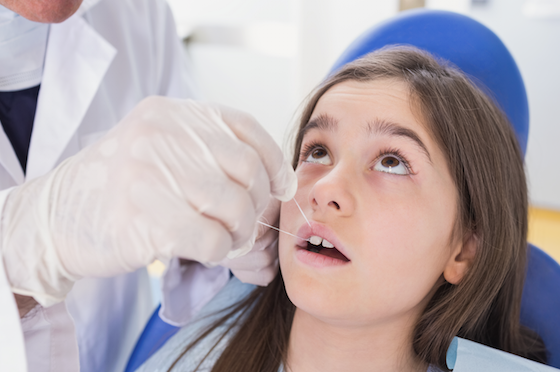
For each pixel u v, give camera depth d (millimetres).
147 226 482
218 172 504
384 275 684
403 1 2410
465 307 815
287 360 844
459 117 782
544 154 2768
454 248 783
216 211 502
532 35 2600
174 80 1235
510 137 898
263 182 542
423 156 721
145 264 508
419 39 1013
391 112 732
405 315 777
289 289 702
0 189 842
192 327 1004
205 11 2889
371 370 784
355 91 780
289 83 2838
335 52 2613
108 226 495
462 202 778
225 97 3035
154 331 1150
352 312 682
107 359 1085
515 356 799
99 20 997
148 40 1114
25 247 538
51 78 887
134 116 524
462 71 918
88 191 511
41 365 679
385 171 726
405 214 689
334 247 749
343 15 2523
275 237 912
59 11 674
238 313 1005
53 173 556
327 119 768
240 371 848
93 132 987
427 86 763
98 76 924
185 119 522
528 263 986
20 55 864
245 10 2811
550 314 933
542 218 2809
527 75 2686
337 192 674
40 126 878
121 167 494
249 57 2871
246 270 916
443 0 2342
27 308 635
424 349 818
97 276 549
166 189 485
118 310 1104
